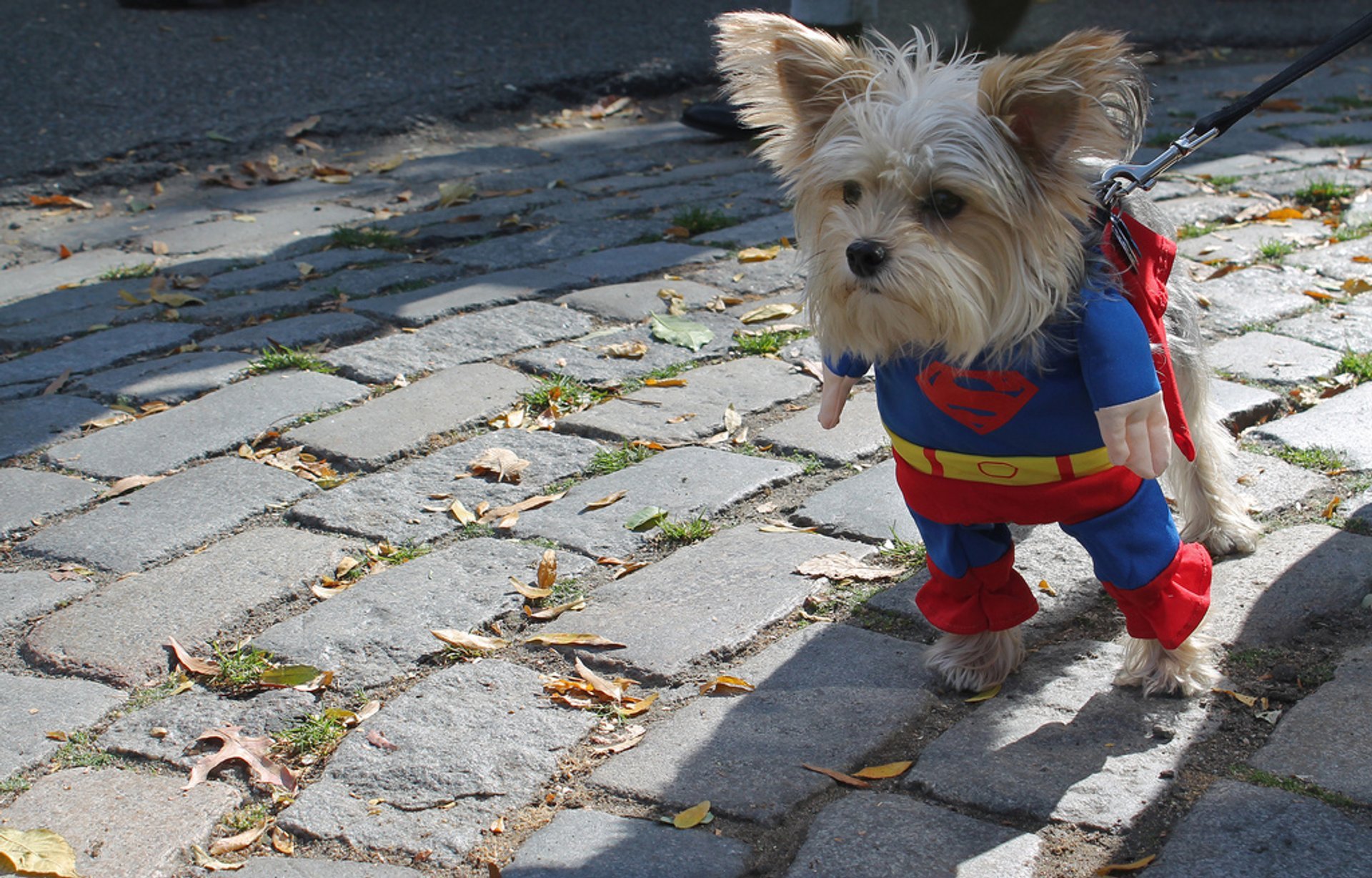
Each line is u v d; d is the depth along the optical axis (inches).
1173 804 52.4
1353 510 63.9
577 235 99.1
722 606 60.7
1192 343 60.1
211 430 71.9
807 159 54.0
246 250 97.7
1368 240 94.1
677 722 56.0
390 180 117.2
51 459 70.4
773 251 93.7
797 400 74.0
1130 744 54.4
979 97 51.3
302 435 71.6
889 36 121.7
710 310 83.2
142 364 78.0
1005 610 55.9
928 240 51.1
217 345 79.5
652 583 62.1
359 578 63.1
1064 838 51.7
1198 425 61.1
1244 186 108.8
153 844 52.6
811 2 117.8
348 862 52.1
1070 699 56.2
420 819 53.2
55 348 79.7
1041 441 52.7
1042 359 52.1
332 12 170.6
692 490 67.2
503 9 175.2
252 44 154.5
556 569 62.7
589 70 149.7
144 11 165.2
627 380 75.8
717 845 51.9
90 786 54.5
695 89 152.8
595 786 54.0
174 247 99.5
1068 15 182.4
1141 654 56.6
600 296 85.0
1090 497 53.4
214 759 55.1
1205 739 54.5
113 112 130.8
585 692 57.4
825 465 69.1
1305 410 71.3
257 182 118.1
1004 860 50.9
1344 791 52.1
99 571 63.5
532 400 73.9
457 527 65.7
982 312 51.6
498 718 56.4
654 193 110.8
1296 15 198.4
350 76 145.3
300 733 56.1
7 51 145.3
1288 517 64.4
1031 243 51.5
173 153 122.4
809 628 59.7
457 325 80.9
